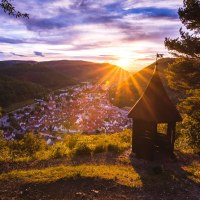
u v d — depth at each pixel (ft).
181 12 52.37
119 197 28.35
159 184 33.06
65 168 37.42
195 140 53.26
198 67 51.88
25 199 26.81
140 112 44.60
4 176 33.12
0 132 67.51
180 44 52.49
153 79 46.34
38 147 57.41
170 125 47.65
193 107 55.16
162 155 47.03
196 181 35.55
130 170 38.88
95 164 42.19
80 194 28.12
